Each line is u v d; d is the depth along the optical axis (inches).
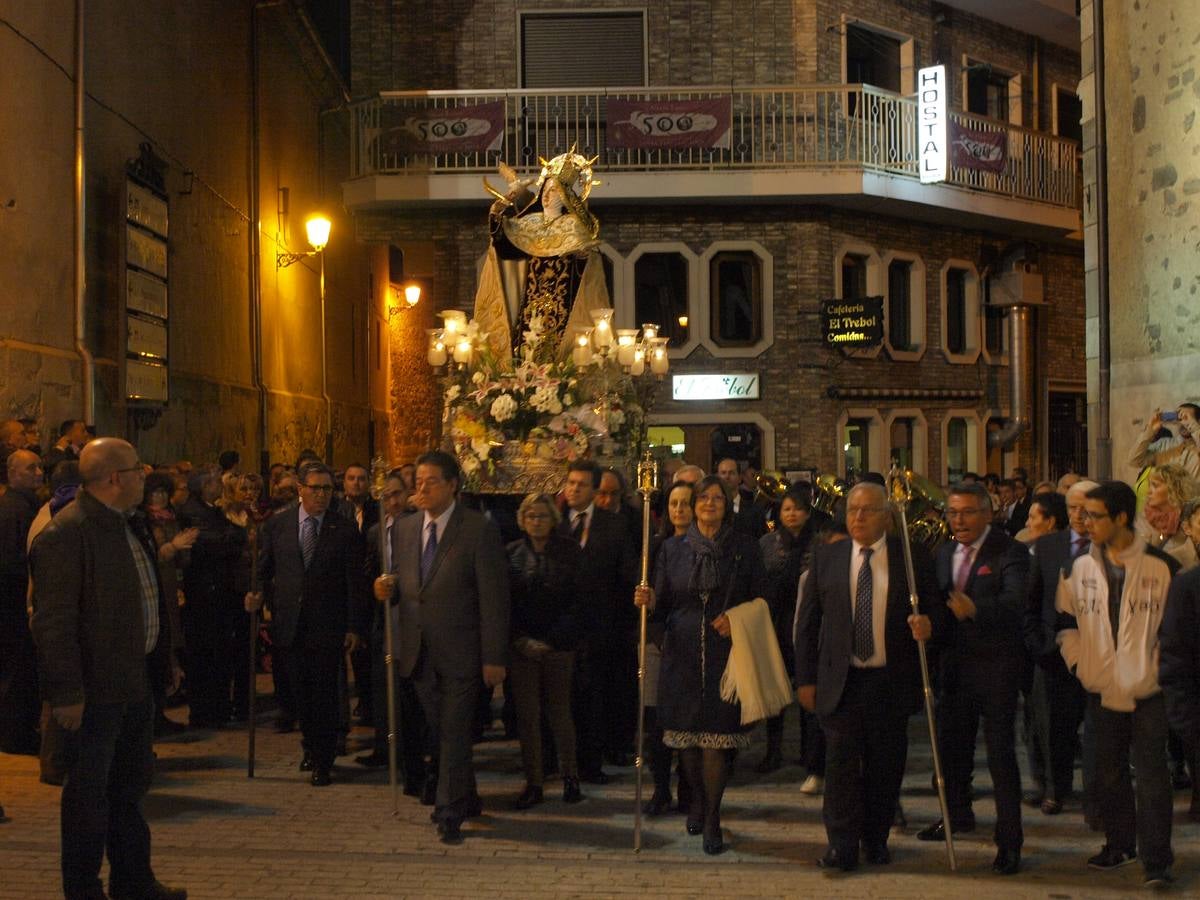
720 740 275.1
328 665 337.4
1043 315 1008.9
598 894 246.4
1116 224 538.3
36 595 214.8
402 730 325.1
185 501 440.8
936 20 920.9
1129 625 253.3
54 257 501.0
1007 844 261.6
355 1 840.3
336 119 1052.5
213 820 300.8
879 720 263.6
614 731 366.6
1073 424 1063.0
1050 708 310.2
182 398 647.1
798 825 299.9
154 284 589.6
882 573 265.0
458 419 468.4
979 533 275.4
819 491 482.0
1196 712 238.7
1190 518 289.4
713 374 835.4
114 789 227.6
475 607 290.8
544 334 485.7
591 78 844.0
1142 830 251.3
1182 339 500.1
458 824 283.4
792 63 840.3
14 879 250.2
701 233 837.2
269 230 835.4
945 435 927.0
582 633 335.3
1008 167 916.0
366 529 403.2
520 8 839.7
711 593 279.6
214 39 719.1
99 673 217.3
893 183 823.7
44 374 481.1
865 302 815.7
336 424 1030.4
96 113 547.5
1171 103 503.5
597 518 348.5
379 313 1239.5
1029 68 1000.2
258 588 346.9
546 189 515.5
